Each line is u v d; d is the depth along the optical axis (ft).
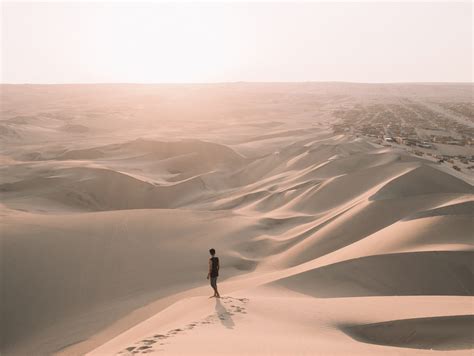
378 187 105.60
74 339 52.13
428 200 88.84
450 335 35.94
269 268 74.28
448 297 45.85
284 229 95.30
